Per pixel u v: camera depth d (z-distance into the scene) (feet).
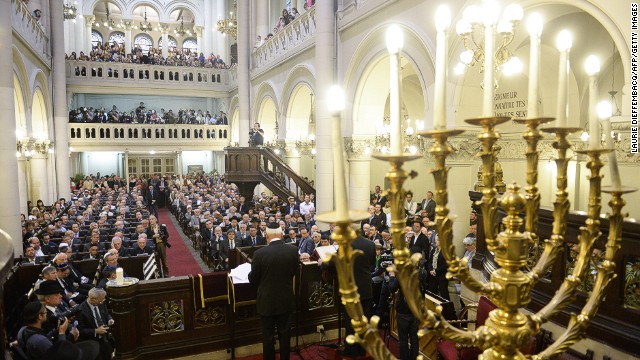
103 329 17.43
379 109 45.62
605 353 10.40
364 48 42.01
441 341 16.06
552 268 12.05
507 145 38.99
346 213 5.56
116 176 101.19
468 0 28.63
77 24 102.63
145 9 108.68
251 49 78.43
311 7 53.67
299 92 62.23
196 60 99.50
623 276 10.25
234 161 52.47
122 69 92.63
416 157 5.86
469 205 32.50
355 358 18.58
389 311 22.29
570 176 40.29
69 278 25.86
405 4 35.53
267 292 17.34
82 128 88.33
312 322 22.02
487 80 6.77
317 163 47.24
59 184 69.87
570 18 34.47
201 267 45.60
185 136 96.84
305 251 30.01
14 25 46.73
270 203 58.23
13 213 36.09
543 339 11.76
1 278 4.11
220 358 20.38
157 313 19.61
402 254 5.93
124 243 36.70
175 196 80.74
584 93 38.55
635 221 9.70
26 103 53.98
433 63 32.91
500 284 6.24
